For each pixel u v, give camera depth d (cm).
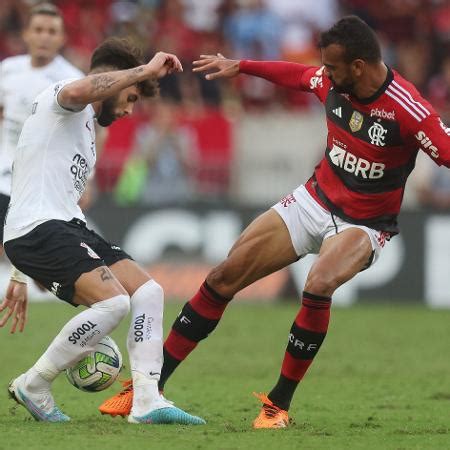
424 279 5216
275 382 3002
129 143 5462
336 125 2234
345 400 2691
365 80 2150
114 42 2134
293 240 2262
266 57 6241
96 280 2047
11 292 2297
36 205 2081
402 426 2244
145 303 2130
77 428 2056
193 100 5906
